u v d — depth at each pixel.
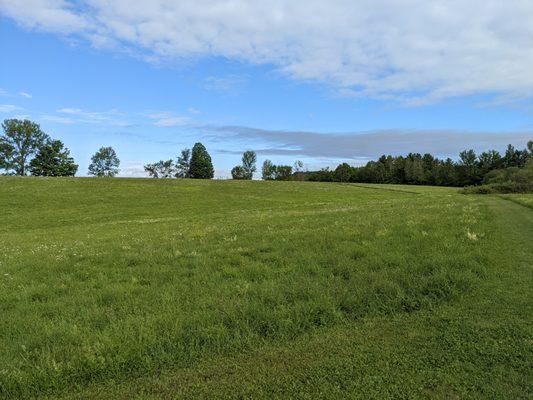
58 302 7.86
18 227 34.31
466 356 5.46
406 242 11.68
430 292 7.68
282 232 15.30
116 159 159.88
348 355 5.61
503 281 8.29
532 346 5.60
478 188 56.91
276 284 8.24
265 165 176.00
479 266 9.00
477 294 7.63
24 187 59.81
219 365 5.46
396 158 153.12
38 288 8.88
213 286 8.39
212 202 53.03
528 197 35.75
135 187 66.44
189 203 51.81
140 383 5.11
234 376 5.19
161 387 5.00
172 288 8.38
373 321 6.70
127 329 6.15
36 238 22.23
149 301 7.63
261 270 9.45
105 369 5.30
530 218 18.53
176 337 5.97
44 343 5.96
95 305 7.50
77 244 17.08
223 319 6.57
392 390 4.77
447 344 5.80
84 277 9.96
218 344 5.91
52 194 55.62
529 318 6.48
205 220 26.81
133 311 7.18
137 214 41.91
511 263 9.59
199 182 80.62
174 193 61.59
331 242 12.25
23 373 5.09
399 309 7.13
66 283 9.44
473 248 10.75
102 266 11.03
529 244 11.80
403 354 5.59
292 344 5.98
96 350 5.55
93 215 40.94
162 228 22.67
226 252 11.80
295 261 10.18
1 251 16.30
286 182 90.44
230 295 7.75
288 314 6.66
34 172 116.38
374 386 4.86
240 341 5.98
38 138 115.88
